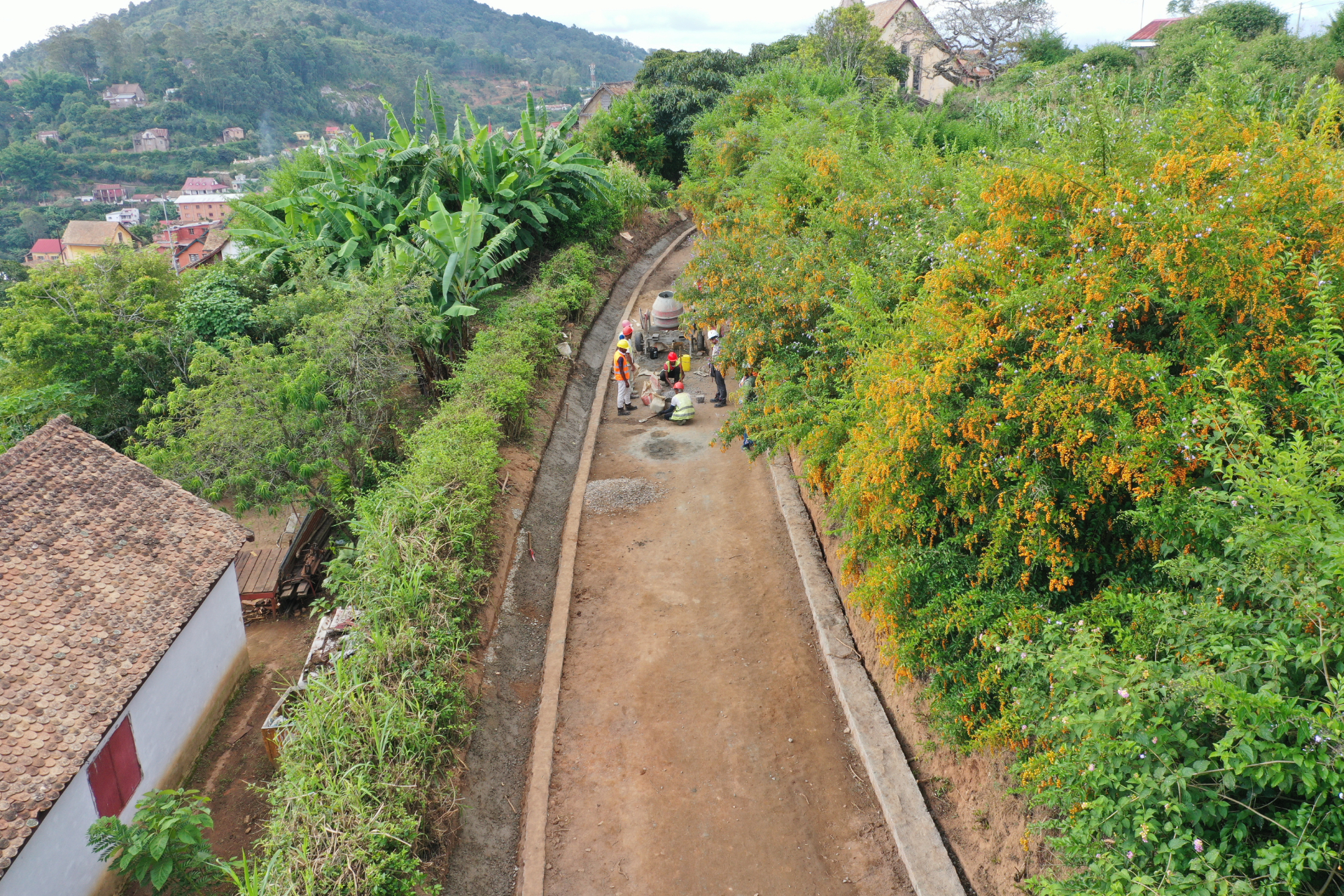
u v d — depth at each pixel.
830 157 12.27
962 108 24.36
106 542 10.40
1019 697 4.82
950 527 6.66
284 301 16.91
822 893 6.31
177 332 18.28
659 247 28.02
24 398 16.00
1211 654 3.79
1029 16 43.47
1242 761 3.19
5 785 7.24
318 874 5.52
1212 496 4.07
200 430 12.89
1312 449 4.00
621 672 8.84
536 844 6.79
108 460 11.63
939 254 7.01
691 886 6.45
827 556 10.20
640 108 33.44
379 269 17.73
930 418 5.48
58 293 18.05
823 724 7.94
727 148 19.78
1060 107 13.49
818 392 9.25
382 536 8.86
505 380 13.29
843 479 7.27
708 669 8.80
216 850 8.77
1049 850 5.18
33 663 8.49
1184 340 4.94
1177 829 3.36
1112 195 5.30
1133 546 5.29
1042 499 5.05
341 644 8.41
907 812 6.59
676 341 18.88
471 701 7.90
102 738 8.02
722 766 7.55
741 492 12.45
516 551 10.75
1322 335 4.12
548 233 23.05
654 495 12.70
